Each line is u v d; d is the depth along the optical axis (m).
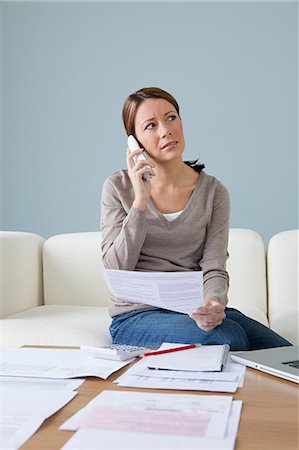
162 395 0.93
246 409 0.87
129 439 0.74
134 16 4.28
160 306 1.45
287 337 2.25
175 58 4.24
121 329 1.75
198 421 0.80
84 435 0.75
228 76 4.20
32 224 4.33
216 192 1.98
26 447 0.73
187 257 1.91
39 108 4.34
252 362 1.13
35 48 4.34
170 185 1.95
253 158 4.18
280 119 4.17
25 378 1.04
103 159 4.30
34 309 2.54
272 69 4.18
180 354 1.21
